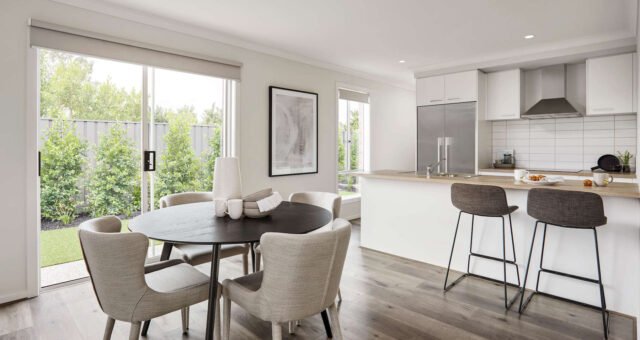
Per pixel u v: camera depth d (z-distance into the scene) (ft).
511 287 9.39
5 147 8.18
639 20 8.24
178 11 10.12
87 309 8.06
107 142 10.20
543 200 7.67
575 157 15.37
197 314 7.97
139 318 5.09
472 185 8.68
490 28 11.67
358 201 18.57
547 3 9.66
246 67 13.03
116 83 10.27
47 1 8.64
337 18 10.75
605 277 8.05
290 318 5.00
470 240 10.28
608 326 7.34
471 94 15.90
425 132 17.46
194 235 5.59
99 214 10.19
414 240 11.64
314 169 15.60
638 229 7.64
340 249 5.21
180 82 11.64
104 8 9.49
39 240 8.76
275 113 13.97
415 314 7.89
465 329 7.23
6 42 8.11
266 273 4.99
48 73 9.18
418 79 17.63
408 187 11.76
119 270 4.88
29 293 8.59
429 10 10.14
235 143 12.69
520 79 15.61
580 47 13.48
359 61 15.93
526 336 6.97
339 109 17.40
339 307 8.23
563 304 8.37
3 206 8.21
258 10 10.07
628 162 13.96
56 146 9.40
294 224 6.37
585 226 7.20
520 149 16.79
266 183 13.84
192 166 12.03
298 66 14.96
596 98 13.57
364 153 18.75
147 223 6.44
